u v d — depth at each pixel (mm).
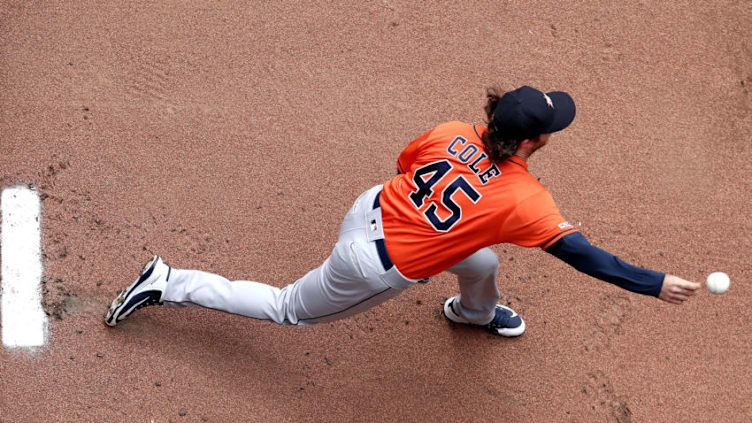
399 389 14109
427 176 10438
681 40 19391
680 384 14727
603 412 14328
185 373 13562
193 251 14984
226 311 12742
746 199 17125
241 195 15781
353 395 13914
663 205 16828
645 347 15047
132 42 17375
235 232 15336
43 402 12859
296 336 14336
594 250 9508
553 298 15453
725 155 17719
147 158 15852
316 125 16938
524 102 9422
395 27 18672
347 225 11258
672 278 9500
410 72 18047
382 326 14719
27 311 13703
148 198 15383
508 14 19281
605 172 17141
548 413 14227
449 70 18219
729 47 19391
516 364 14664
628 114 18047
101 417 12898
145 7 17969
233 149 16312
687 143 17781
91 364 13352
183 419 13133
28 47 16906
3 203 14742
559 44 18984
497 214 9883
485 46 18703
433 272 10820
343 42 18250
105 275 14359
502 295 15398
